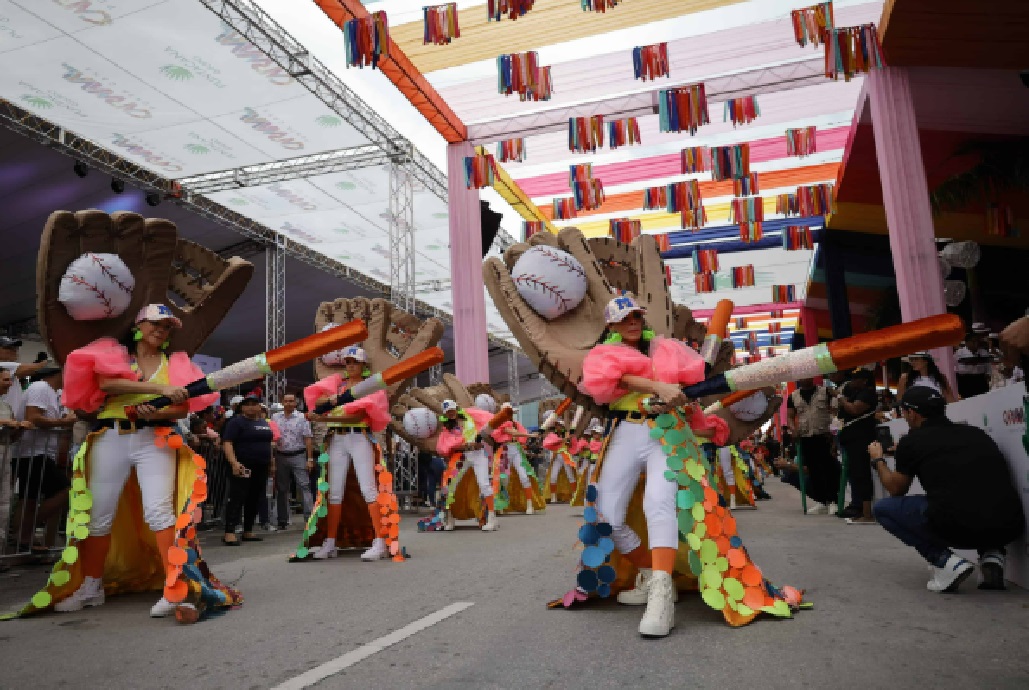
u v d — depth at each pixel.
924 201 11.68
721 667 2.54
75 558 3.97
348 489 6.88
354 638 3.21
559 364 3.92
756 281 25.42
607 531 3.48
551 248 3.99
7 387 6.12
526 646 2.95
